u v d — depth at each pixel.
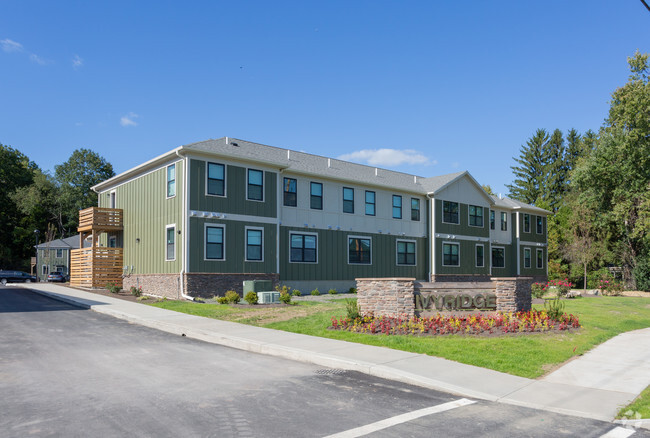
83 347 11.66
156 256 25.31
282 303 21.31
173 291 23.44
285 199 27.44
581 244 39.91
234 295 21.31
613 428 6.37
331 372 9.23
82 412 6.60
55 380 8.40
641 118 36.19
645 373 9.34
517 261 42.81
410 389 8.12
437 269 34.78
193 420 6.30
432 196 34.97
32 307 20.03
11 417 6.39
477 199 38.72
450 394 7.88
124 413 6.57
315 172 28.45
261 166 25.77
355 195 31.00
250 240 25.03
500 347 11.15
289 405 7.04
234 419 6.36
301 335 12.95
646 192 36.12
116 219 29.30
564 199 52.16
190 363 9.94
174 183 24.17
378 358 9.95
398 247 33.19
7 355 10.60
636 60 37.81
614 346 12.32
